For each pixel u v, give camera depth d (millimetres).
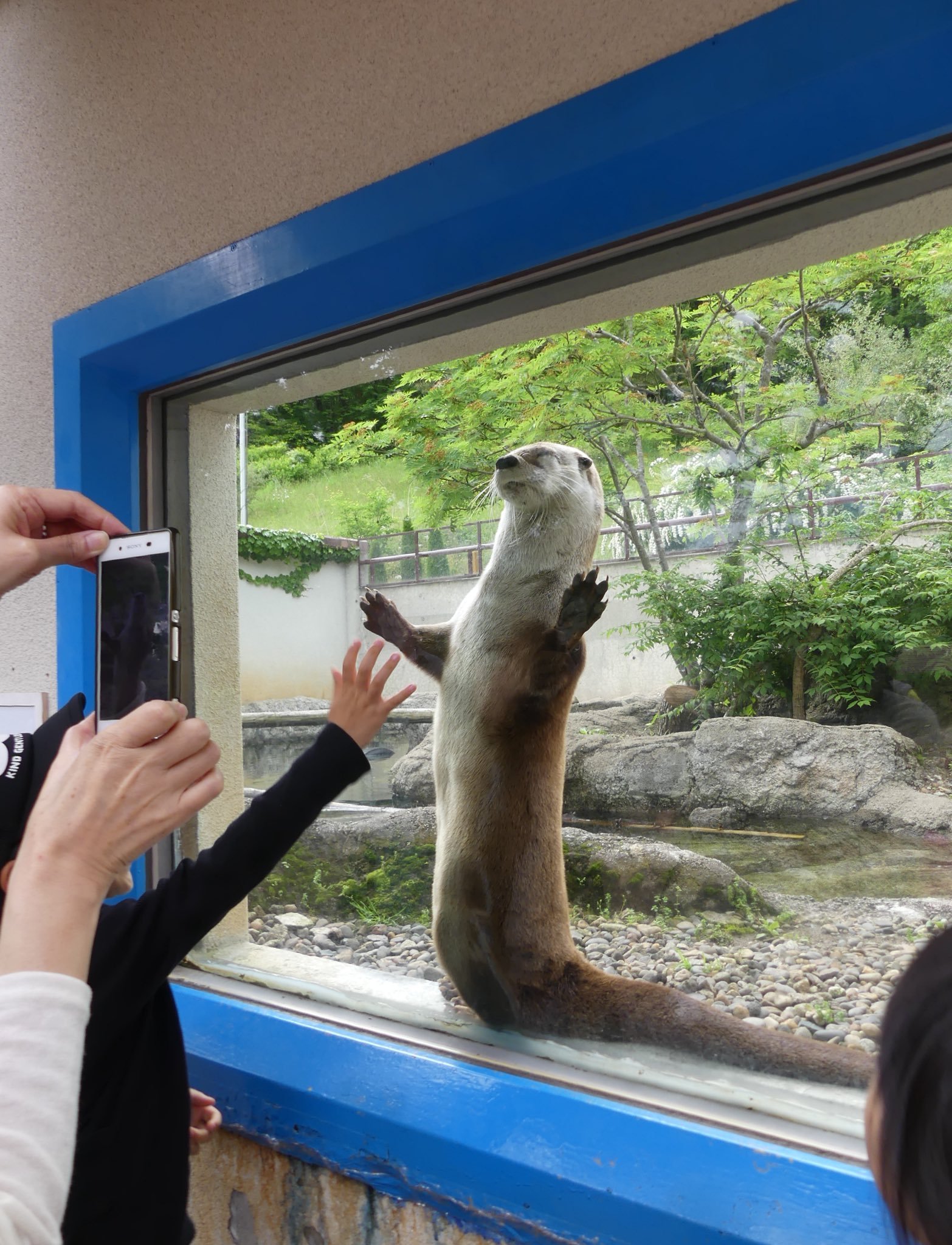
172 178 2076
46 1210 621
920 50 1105
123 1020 1126
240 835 1204
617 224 1590
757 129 1290
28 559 1065
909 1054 581
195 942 1172
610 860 1734
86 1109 1131
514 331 1883
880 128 1285
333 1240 1636
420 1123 1470
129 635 1069
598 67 1407
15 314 2508
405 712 2158
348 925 2209
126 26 2131
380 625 2158
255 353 2219
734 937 1560
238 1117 1710
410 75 1640
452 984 1960
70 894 750
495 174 1498
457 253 1710
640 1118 1396
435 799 2094
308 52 1791
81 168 2281
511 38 1501
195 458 2506
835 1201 1178
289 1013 1914
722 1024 1521
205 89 1984
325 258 1744
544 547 1848
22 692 2512
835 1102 1379
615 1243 1269
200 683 2486
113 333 2170
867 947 1412
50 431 2439
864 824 1421
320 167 1798
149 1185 1192
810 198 1455
